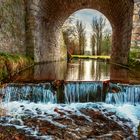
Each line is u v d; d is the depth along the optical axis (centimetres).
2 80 952
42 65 1773
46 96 905
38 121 688
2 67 975
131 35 1522
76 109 826
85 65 2314
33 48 1662
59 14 2439
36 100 898
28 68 1474
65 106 866
